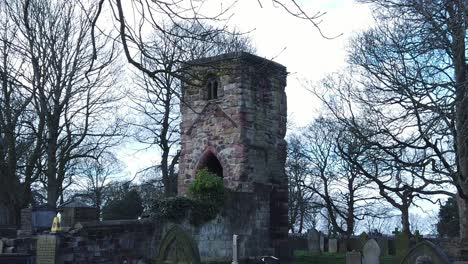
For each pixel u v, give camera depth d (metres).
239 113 28.70
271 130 30.47
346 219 48.00
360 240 39.22
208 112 29.89
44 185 37.25
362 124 28.50
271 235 29.47
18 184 31.78
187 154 30.42
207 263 23.64
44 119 30.41
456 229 51.78
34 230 25.31
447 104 16.92
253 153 29.03
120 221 22.31
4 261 19.25
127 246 22.28
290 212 55.41
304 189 53.50
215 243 24.61
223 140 29.14
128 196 43.53
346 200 48.16
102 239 21.66
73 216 25.33
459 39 16.28
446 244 36.44
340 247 41.44
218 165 31.12
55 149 30.92
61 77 30.06
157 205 23.48
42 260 20.06
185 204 23.67
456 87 16.84
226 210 25.42
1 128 29.56
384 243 37.50
